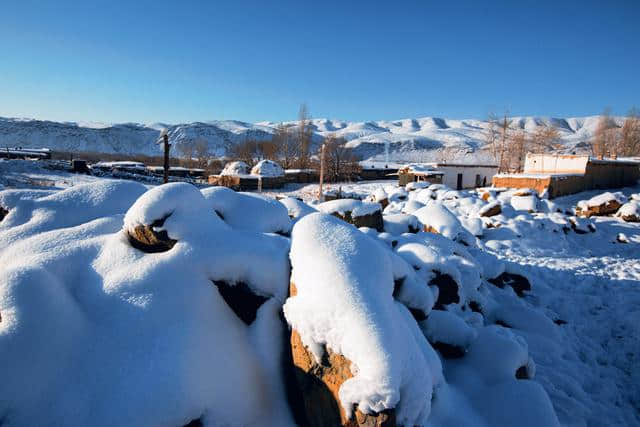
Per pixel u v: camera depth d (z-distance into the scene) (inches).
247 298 121.8
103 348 97.7
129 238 130.1
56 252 122.5
